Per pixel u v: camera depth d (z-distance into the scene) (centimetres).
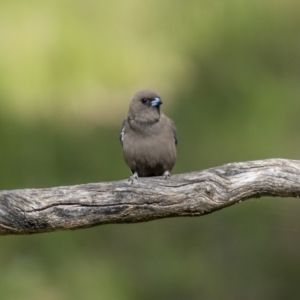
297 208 1625
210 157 1488
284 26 1505
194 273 1571
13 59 1223
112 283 1440
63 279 1417
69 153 1384
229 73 1470
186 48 1397
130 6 1330
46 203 901
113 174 1405
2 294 1384
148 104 1138
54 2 1262
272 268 1630
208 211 966
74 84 1238
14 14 1242
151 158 1142
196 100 1469
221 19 1448
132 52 1293
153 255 1568
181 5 1397
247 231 1639
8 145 1329
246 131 1483
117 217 930
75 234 1485
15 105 1263
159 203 939
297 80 1514
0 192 895
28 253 1441
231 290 1594
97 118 1341
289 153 1477
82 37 1254
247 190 995
